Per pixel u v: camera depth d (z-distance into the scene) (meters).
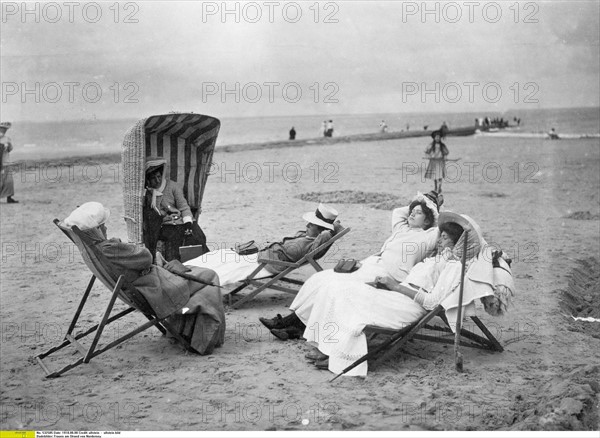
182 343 5.34
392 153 29.50
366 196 15.30
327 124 44.56
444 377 4.84
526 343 5.64
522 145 33.78
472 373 4.93
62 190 17.03
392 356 5.32
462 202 14.77
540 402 4.26
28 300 6.99
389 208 13.63
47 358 5.29
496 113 71.00
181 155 8.05
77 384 4.73
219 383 4.73
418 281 5.19
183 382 4.75
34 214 13.20
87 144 37.91
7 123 14.53
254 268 6.71
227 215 12.52
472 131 48.19
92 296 7.18
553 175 20.36
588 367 4.81
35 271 8.38
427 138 41.59
